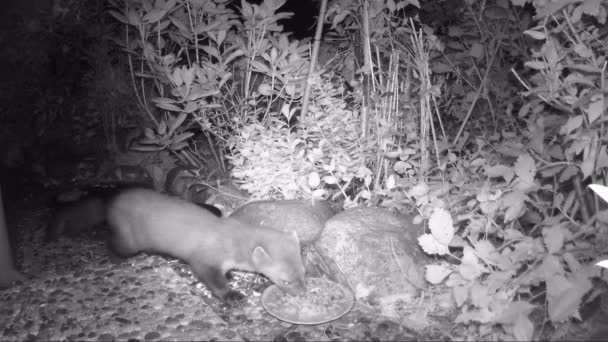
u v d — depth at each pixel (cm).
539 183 116
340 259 123
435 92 134
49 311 116
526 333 98
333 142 143
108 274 128
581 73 118
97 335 109
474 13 151
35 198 162
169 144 152
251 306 120
